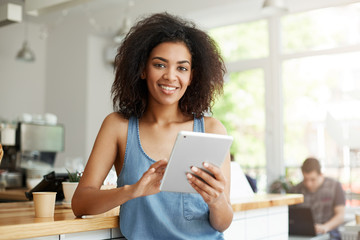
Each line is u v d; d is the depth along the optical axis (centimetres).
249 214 222
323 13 525
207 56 160
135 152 152
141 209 149
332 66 518
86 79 652
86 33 659
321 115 523
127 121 156
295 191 452
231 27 595
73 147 657
